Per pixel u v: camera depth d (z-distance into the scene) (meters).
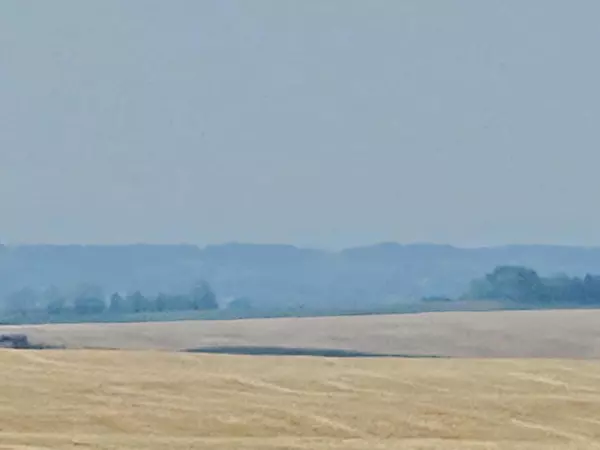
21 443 159.00
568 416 183.75
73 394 188.00
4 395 185.38
